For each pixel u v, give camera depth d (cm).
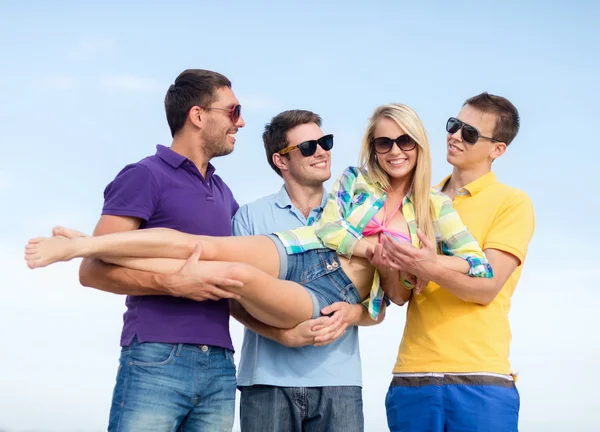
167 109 403
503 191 409
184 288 352
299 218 426
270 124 445
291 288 372
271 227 424
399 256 370
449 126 423
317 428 403
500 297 400
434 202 394
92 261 367
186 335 365
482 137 414
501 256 392
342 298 394
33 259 329
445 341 388
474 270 375
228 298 388
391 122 394
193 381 365
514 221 398
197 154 397
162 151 385
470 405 379
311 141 427
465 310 389
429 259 368
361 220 396
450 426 383
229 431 377
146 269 354
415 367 392
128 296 376
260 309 368
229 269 353
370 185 407
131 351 361
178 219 374
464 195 414
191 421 374
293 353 402
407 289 402
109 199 368
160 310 365
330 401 400
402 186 406
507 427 380
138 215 363
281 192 435
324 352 404
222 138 398
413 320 402
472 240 384
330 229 391
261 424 402
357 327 418
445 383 384
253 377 404
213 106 395
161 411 355
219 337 376
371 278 403
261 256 378
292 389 400
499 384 382
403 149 392
